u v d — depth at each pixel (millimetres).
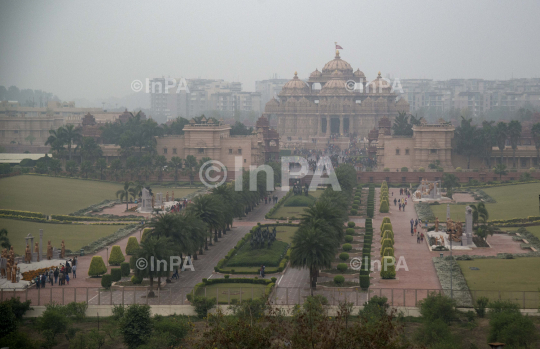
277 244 125062
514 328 71750
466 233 126688
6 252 106812
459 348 70375
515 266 107062
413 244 128625
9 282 100250
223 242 132125
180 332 75750
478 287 94812
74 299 91375
